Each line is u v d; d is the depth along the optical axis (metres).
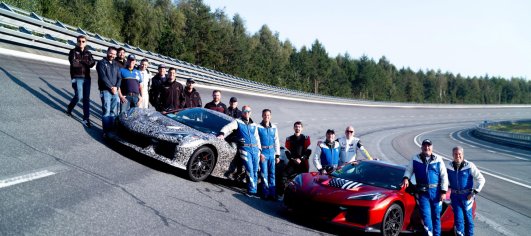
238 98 28.52
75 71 8.08
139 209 4.89
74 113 8.96
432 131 42.88
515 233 7.78
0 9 12.32
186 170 6.87
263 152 7.64
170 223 4.71
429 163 6.45
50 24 14.71
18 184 4.64
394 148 22.70
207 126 7.81
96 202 4.73
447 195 7.18
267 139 7.67
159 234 4.30
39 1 41.19
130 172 6.34
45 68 12.87
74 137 7.23
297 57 109.62
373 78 131.88
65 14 44.34
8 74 10.32
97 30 49.97
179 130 7.12
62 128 7.52
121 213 4.62
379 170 7.17
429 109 80.62
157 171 6.89
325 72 113.94
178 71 25.11
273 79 94.38
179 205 5.47
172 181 6.58
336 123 31.61
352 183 6.61
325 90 113.62
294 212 6.49
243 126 7.51
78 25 47.19
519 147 29.16
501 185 13.24
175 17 77.56
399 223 6.39
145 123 7.12
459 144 29.62
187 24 77.88
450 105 92.44
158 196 5.59
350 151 8.22
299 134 8.70
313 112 36.19
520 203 10.71
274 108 29.70
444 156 21.55
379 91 134.12
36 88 9.94
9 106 7.86
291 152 8.61
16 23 13.17
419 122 54.12
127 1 65.25
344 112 45.28
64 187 4.93
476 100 178.75
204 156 7.15
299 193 6.41
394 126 42.50
